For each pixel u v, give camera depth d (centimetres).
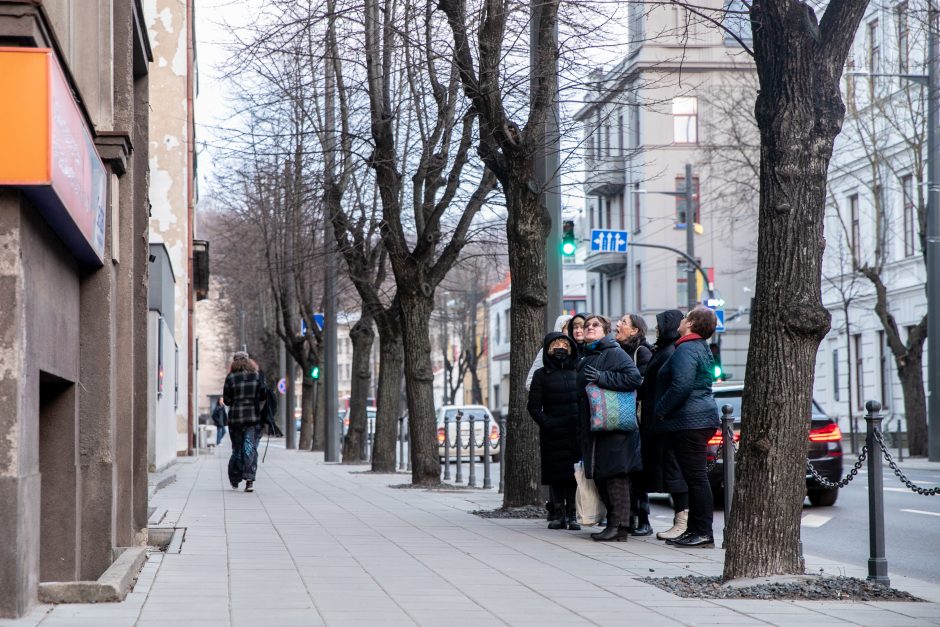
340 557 1909
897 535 2475
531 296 2816
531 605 1432
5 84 1159
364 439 6200
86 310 1579
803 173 1591
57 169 1196
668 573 1738
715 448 3067
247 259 9625
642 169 10919
